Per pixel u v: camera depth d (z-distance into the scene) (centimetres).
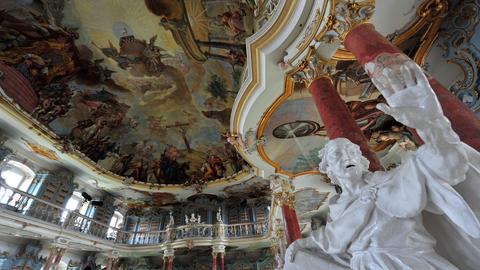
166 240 1775
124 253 1811
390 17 604
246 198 2103
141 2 1166
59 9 1173
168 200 2112
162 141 1895
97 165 1647
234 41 1170
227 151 1841
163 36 1304
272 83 742
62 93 1425
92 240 1584
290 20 629
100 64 1427
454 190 135
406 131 952
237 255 1898
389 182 169
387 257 155
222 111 1631
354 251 177
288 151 1005
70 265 1700
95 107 1584
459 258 156
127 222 2136
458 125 327
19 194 1355
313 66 601
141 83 1552
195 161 1967
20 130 1280
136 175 1895
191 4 1107
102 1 1175
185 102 1661
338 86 766
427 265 144
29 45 1214
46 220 1380
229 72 1359
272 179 1127
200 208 2109
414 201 148
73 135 1552
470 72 697
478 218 134
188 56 1378
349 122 477
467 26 637
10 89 1180
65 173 1628
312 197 1377
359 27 472
